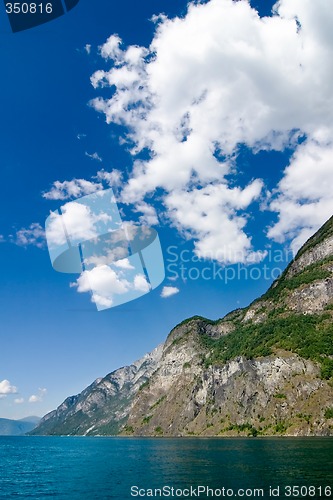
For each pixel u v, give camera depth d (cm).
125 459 12875
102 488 7281
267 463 9281
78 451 19288
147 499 6069
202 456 11994
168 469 9312
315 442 15738
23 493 7238
